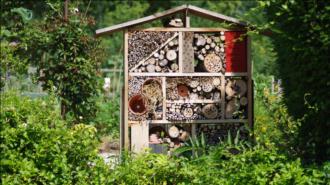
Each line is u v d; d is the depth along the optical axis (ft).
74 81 37.11
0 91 33.30
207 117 33.42
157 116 33.14
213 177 21.70
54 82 36.99
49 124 23.04
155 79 33.04
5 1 50.08
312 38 26.25
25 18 40.55
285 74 28.63
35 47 38.34
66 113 36.60
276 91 41.42
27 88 42.57
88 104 37.76
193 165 22.67
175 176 22.43
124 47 32.89
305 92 26.99
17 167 21.54
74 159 22.53
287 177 21.04
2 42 38.40
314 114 26.91
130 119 32.91
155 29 32.99
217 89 33.55
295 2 26.66
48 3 37.93
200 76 33.32
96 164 22.63
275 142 27.89
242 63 33.53
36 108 23.00
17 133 21.77
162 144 31.32
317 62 26.30
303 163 26.78
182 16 34.37
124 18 80.48
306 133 27.55
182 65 33.17
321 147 27.04
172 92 33.27
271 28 27.66
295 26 27.09
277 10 27.96
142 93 32.91
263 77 46.62
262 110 39.63
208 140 33.53
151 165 23.00
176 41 33.17
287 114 29.37
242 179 21.36
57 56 37.37
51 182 21.90
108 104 45.42
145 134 32.83
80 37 37.37
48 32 37.60
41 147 21.85
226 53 33.45
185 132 33.68
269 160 22.04
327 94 26.32
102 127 40.78
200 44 33.27
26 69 36.29
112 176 22.47
